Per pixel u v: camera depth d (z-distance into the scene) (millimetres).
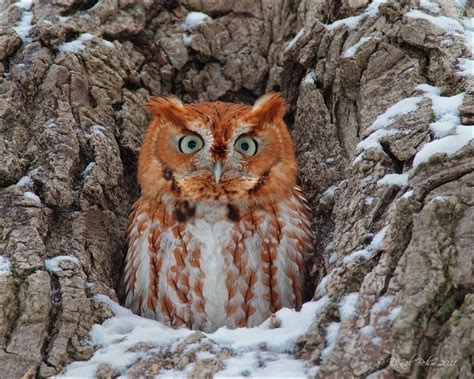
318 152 11352
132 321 9391
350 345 7793
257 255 10305
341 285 8539
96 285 9797
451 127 9211
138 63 12750
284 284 10383
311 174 11305
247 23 13531
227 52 13391
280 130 11000
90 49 11977
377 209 9148
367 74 10883
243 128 10477
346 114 11305
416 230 7953
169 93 13047
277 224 10500
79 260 9852
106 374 8344
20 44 11648
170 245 10344
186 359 8289
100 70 11977
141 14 12828
